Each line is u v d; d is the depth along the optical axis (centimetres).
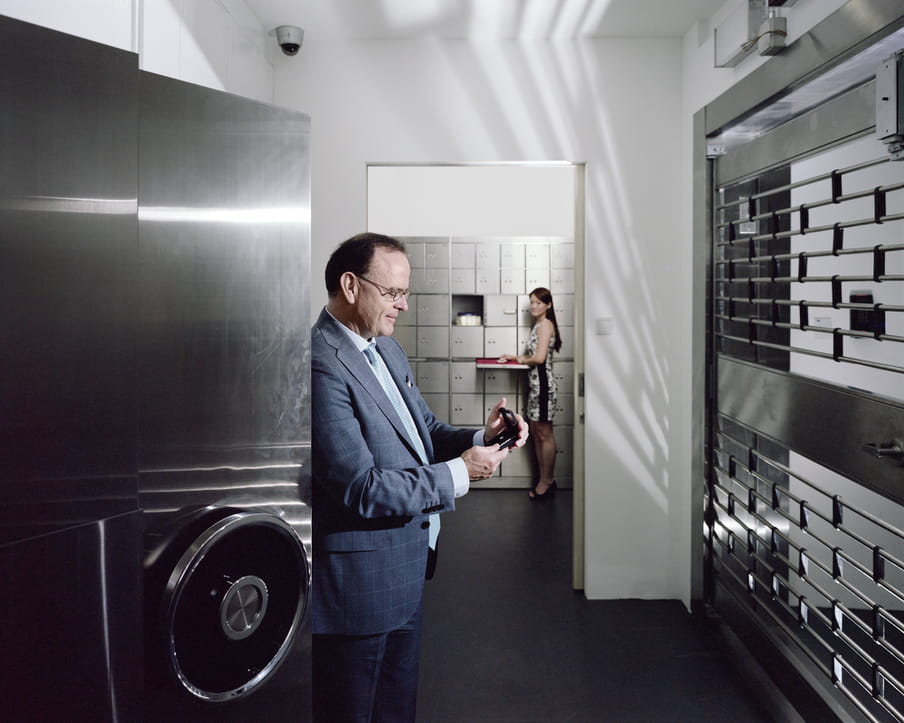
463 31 315
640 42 325
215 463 87
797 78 209
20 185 64
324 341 161
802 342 262
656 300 333
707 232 289
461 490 159
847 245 248
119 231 74
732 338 265
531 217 639
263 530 93
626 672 264
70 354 69
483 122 326
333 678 162
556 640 292
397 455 163
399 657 174
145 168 77
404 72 325
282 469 96
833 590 268
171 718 83
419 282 589
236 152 88
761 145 240
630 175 329
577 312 346
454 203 639
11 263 64
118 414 74
